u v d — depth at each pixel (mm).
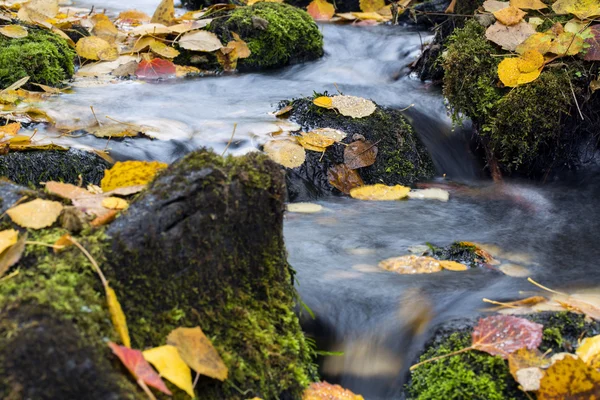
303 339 2197
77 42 5363
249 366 1955
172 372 1726
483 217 3516
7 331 1530
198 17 6105
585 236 3285
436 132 4371
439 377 2160
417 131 4305
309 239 3131
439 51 5090
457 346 2236
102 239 1860
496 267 2896
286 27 5652
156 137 3869
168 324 1879
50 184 2215
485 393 2055
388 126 4082
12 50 4641
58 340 1527
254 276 2100
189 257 1929
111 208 2115
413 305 2527
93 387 1509
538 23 4215
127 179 2479
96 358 1555
